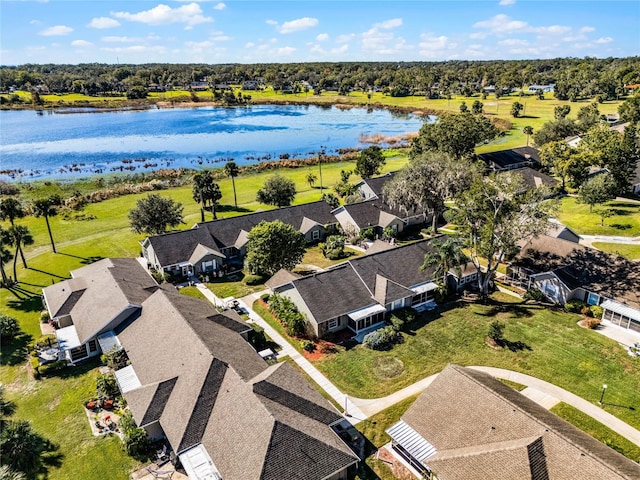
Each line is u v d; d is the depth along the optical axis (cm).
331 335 5162
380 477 3316
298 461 3094
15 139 19175
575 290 5603
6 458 3356
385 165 13725
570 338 4947
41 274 6862
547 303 5738
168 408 3688
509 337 5003
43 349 4934
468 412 3375
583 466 2809
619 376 4316
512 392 3684
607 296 5284
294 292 5312
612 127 13438
